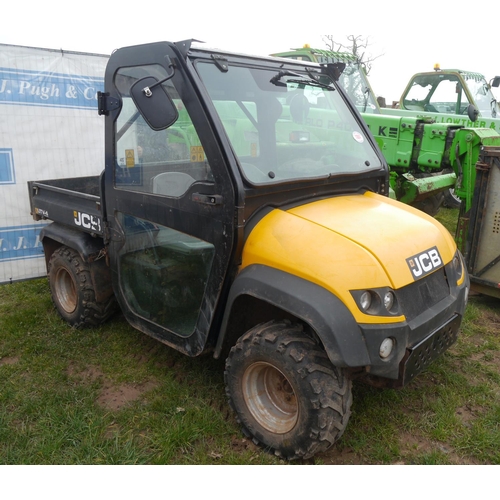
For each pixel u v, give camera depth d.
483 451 2.73
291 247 2.50
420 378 3.41
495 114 8.72
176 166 2.82
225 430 2.88
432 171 6.96
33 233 5.21
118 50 2.99
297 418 2.50
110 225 3.41
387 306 2.40
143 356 3.74
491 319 4.41
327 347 2.28
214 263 2.72
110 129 3.19
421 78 8.84
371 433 2.88
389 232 2.66
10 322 4.26
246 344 2.65
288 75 3.17
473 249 4.64
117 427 2.94
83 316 4.03
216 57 2.82
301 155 3.05
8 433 2.87
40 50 4.97
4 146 4.92
